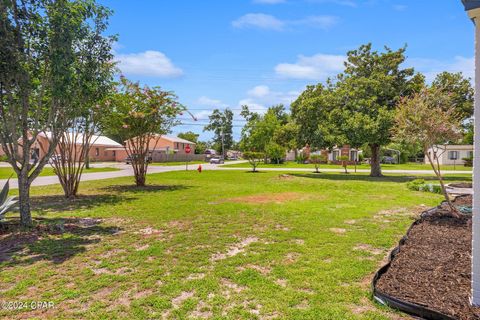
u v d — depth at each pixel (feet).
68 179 37.42
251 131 99.96
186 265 14.16
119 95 42.34
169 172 81.30
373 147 69.41
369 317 9.52
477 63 9.30
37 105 22.91
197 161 176.86
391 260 14.10
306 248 16.52
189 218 24.25
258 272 13.24
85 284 12.15
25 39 19.75
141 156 48.34
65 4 19.53
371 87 63.67
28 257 15.38
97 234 19.67
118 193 39.68
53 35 19.24
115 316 9.75
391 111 58.80
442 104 26.07
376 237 18.62
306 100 68.85
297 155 155.63
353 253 15.70
